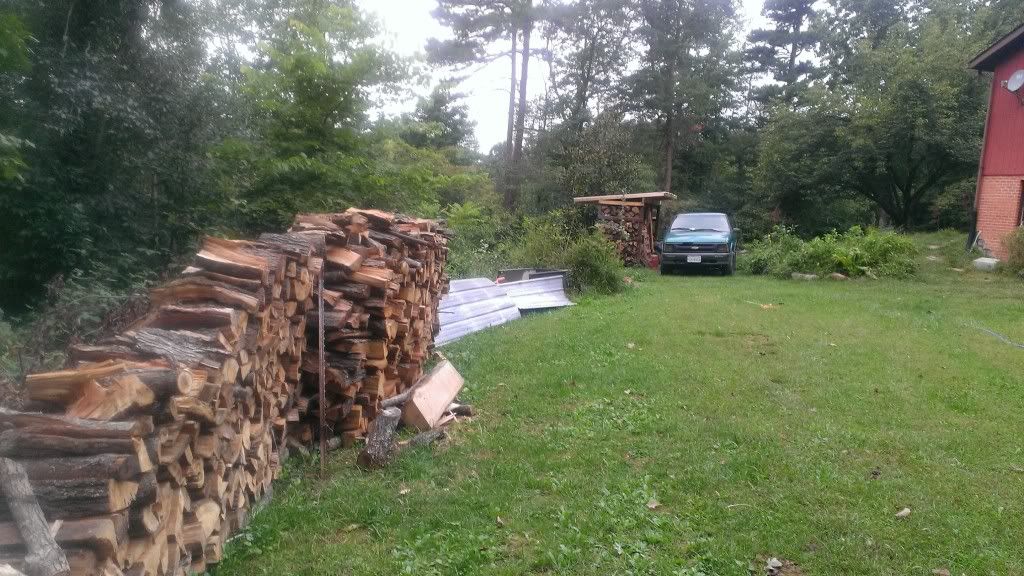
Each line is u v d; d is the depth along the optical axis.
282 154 9.54
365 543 3.60
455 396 6.00
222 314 3.13
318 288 4.64
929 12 34.72
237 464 3.54
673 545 3.52
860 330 9.27
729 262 17.73
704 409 5.77
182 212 10.02
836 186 28.88
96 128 9.61
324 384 4.63
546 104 32.91
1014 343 8.45
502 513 3.88
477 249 14.88
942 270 16.91
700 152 38.72
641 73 34.78
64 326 5.35
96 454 2.14
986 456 4.76
